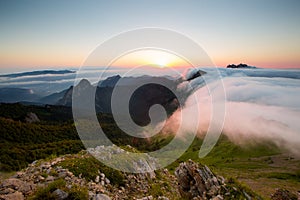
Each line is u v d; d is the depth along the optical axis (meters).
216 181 12.91
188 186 13.73
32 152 46.69
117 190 12.19
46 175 10.96
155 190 13.59
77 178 11.37
